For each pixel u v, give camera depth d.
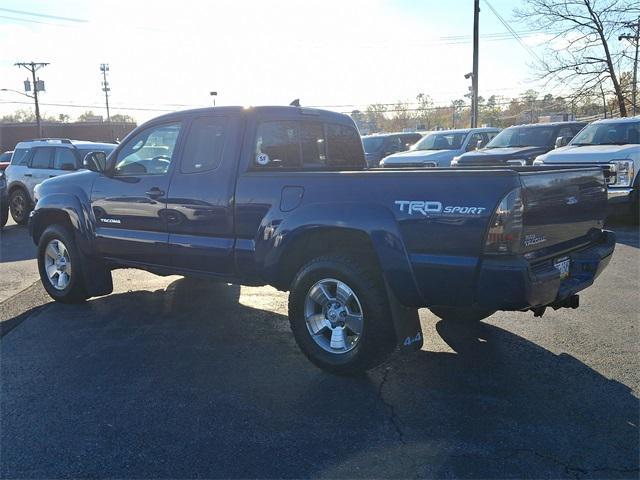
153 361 4.84
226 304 6.56
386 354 4.33
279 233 4.59
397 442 3.51
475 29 28.36
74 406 4.03
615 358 4.73
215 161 5.12
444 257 3.88
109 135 73.94
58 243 6.60
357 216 4.18
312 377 4.48
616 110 30.36
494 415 3.82
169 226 5.43
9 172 14.42
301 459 3.34
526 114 52.84
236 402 4.07
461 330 5.51
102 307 6.48
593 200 4.90
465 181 3.81
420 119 68.50
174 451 3.44
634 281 7.16
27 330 5.68
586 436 3.54
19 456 3.41
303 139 5.66
